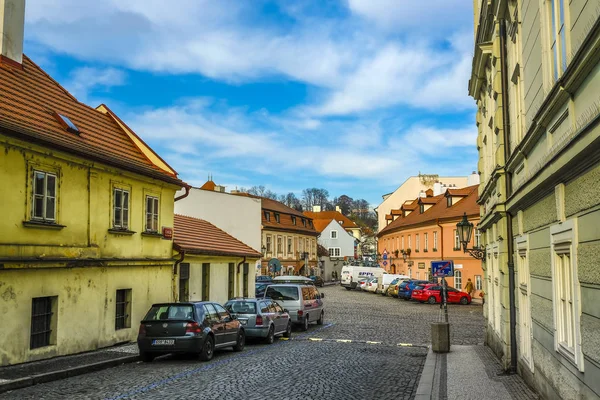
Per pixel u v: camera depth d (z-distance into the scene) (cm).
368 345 1988
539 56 912
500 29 1352
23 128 1366
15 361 1334
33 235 1414
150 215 1994
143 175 1897
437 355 1675
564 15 722
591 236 630
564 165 696
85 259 1591
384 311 3572
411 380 1277
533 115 979
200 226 2780
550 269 880
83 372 1323
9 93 1558
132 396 1056
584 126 583
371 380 1270
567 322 788
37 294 1410
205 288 2439
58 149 1477
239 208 3662
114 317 1744
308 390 1141
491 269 1772
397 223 7269
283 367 1442
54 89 1905
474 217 4900
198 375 1306
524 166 1091
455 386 1162
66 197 1543
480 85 1884
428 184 8356
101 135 1912
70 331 1533
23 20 1770
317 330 2522
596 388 630
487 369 1385
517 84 1177
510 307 1311
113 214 1758
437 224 5591
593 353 637
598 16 534
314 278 6938
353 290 6338
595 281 617
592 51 562
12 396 1049
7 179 1334
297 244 7681
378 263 8388
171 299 2102
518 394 1055
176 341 1491
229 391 1117
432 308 3884
